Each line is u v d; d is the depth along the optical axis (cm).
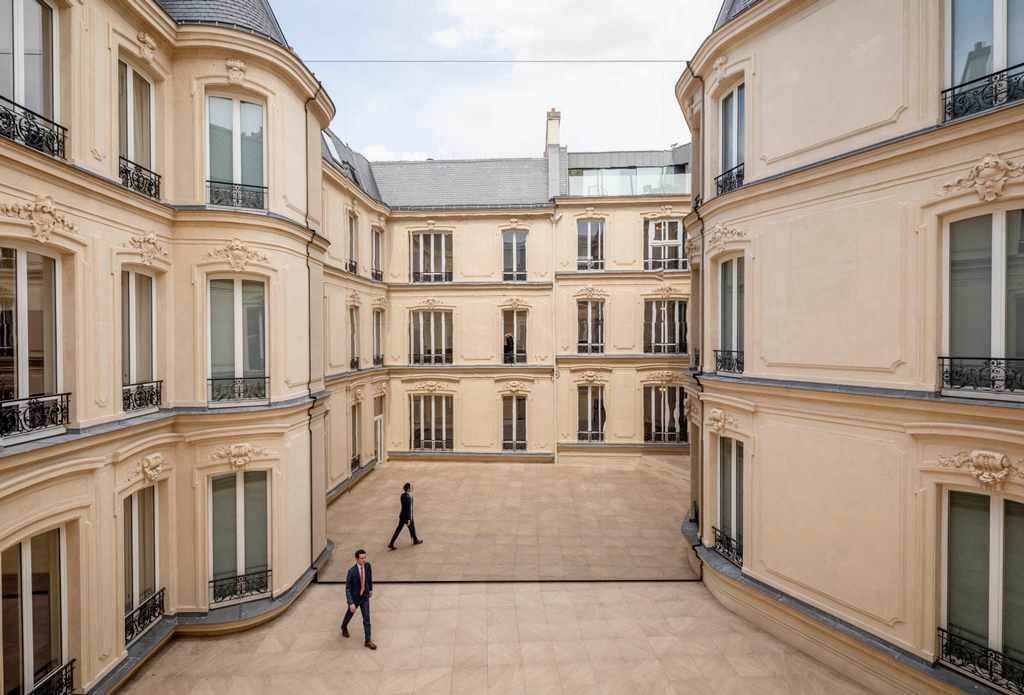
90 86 706
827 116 791
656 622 919
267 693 737
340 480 1670
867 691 730
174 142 895
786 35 849
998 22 625
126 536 798
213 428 891
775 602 855
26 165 598
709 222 1040
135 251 795
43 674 646
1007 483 605
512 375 2088
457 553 1216
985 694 618
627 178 2106
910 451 693
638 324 2069
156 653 824
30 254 645
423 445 2123
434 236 2130
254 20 944
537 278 2097
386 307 2100
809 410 817
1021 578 614
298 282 1029
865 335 744
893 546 710
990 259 638
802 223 828
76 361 683
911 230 694
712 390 1027
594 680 762
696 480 1260
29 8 643
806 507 820
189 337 893
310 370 1093
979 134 622
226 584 906
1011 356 623
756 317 907
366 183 2014
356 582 852
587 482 1820
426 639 868
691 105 1209
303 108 1070
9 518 582
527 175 2205
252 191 948
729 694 729
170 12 891
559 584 1066
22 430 618
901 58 704
